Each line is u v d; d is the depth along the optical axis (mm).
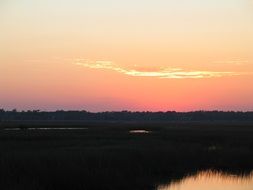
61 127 112125
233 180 33562
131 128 114375
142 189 27328
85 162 29031
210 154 45594
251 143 62125
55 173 24312
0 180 22000
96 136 66625
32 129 91125
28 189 21297
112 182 26469
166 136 71875
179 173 34750
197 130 99875
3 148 39750
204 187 29812
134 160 34469
